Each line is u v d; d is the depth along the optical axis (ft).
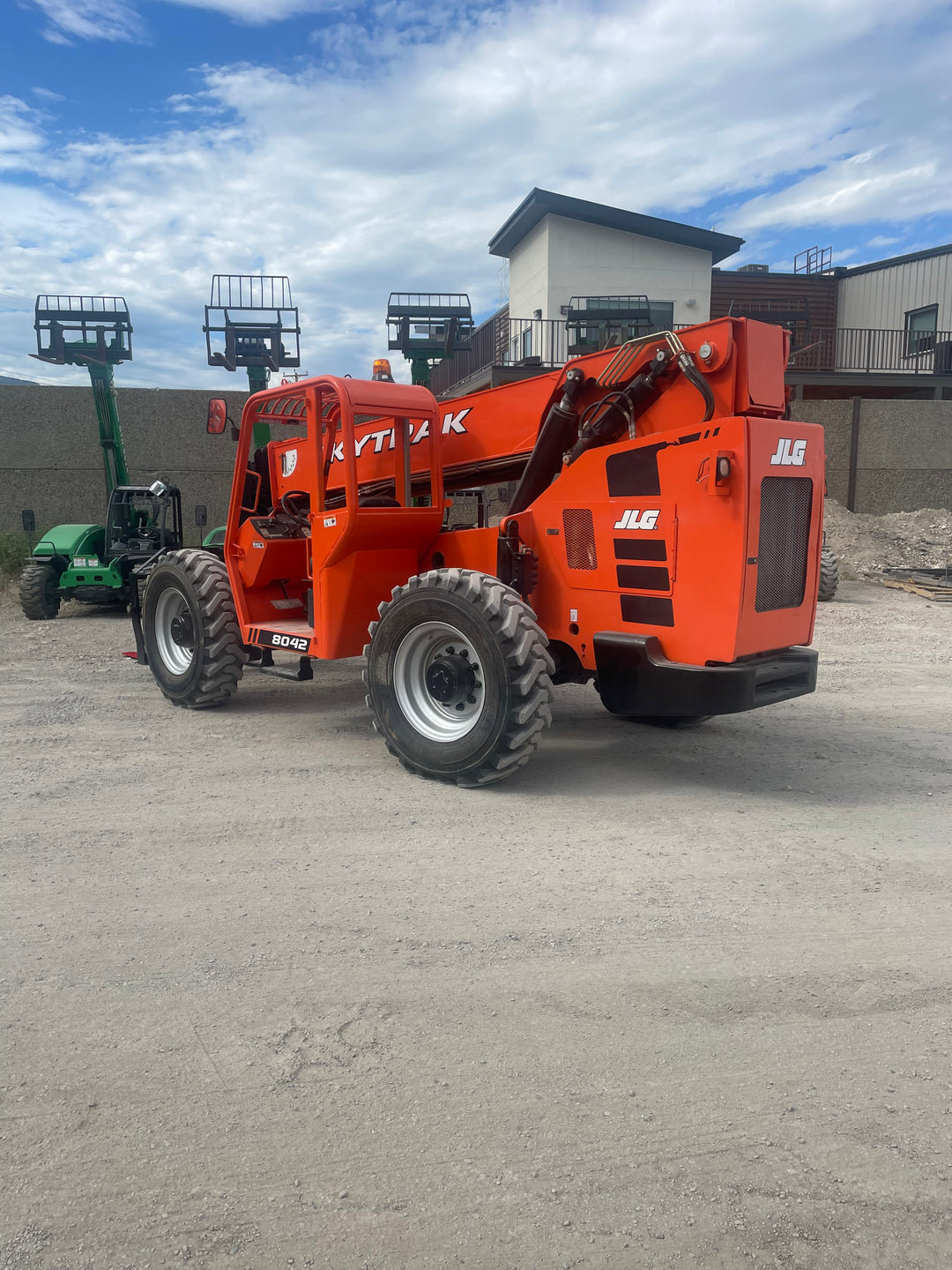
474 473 18.78
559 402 16.67
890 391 67.36
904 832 13.07
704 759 16.92
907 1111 6.88
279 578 20.65
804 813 13.88
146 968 8.98
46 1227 5.78
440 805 14.16
